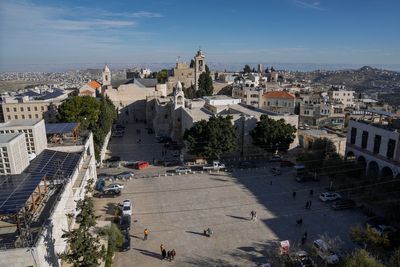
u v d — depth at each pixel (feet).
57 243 105.09
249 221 150.41
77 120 242.99
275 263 118.21
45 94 425.69
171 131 330.13
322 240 124.67
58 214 108.58
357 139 209.36
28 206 107.86
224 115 252.42
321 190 188.14
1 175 113.39
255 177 209.87
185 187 192.24
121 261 120.06
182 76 586.04
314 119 375.45
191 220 151.53
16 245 84.64
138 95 440.45
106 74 502.79
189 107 318.45
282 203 169.99
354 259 99.81
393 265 99.76
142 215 156.56
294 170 224.53
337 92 514.68
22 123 158.61
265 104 424.05
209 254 124.77
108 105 316.40
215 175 213.66
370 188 175.32
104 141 265.54
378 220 144.66
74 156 163.84
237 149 252.83
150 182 200.54
